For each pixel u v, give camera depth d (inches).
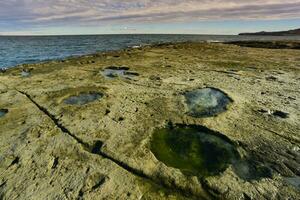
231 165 267.6
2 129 352.5
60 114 394.0
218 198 224.7
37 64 880.3
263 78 588.1
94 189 234.5
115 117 377.7
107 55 1074.1
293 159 270.8
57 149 300.2
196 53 1109.7
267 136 313.9
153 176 251.0
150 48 1378.0
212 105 416.5
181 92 481.4
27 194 231.5
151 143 311.6
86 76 651.5
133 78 609.6
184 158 284.5
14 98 480.4
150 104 423.8
